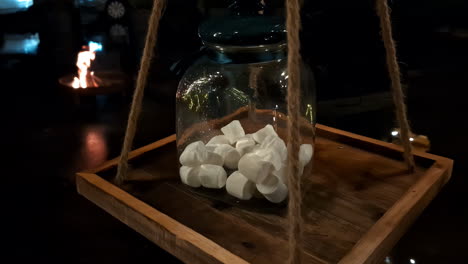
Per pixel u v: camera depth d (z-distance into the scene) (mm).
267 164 376
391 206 402
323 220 391
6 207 892
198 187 434
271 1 815
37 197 928
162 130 1229
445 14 1551
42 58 1915
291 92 291
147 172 492
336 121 1016
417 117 1239
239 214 400
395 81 447
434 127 1180
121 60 1720
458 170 979
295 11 288
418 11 1467
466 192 907
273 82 459
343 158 521
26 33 2223
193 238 342
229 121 524
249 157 389
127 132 447
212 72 444
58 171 1032
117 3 2115
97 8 2396
